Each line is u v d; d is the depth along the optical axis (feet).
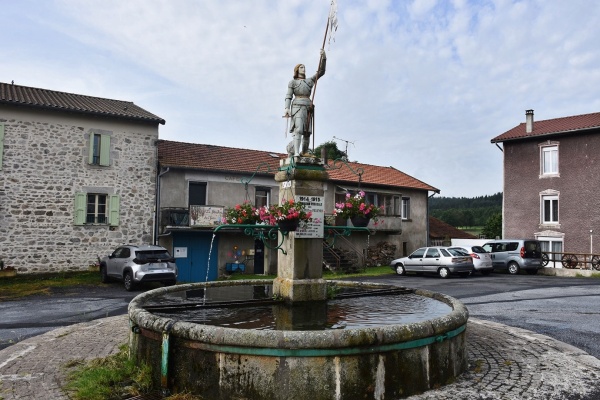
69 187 60.75
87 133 62.23
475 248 70.95
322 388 13.65
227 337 13.94
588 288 50.11
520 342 22.38
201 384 14.42
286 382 13.57
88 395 14.57
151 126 66.90
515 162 88.79
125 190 64.49
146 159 66.28
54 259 59.41
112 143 63.98
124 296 44.29
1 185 56.75
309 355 13.66
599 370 17.76
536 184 85.51
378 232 91.71
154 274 48.88
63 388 15.46
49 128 59.82
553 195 83.10
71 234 60.59
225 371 14.03
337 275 70.64
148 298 22.50
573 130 78.95
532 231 85.56
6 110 57.26
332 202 85.46
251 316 18.83
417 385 14.99
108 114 62.18
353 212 23.72
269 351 13.66
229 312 19.67
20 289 49.19
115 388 15.44
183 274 68.80
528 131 87.20
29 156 58.49
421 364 15.16
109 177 63.46
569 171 80.94
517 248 73.51
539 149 85.46
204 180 71.77
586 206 78.59
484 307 35.94
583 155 79.36
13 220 57.31
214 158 76.89
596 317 31.04
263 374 13.70
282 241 22.22
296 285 21.74
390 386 14.42
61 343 21.98
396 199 95.40
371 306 21.58
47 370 17.51
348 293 24.54
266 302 21.45
